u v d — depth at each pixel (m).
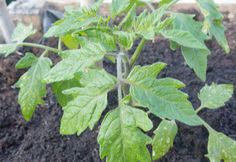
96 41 0.28
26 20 0.65
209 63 0.56
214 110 0.46
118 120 0.25
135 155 0.24
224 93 0.35
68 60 0.27
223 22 0.63
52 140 0.44
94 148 0.42
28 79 0.35
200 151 0.41
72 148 0.43
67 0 0.67
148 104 0.24
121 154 0.24
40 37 0.63
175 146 0.42
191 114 0.24
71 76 0.26
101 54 0.27
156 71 0.26
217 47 0.59
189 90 0.50
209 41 0.59
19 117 0.48
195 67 0.32
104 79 0.26
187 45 0.28
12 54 0.58
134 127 0.24
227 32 0.61
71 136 0.44
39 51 0.60
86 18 0.31
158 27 0.28
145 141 0.24
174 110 0.24
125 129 0.24
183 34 0.28
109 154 0.24
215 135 0.32
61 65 0.27
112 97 0.49
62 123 0.25
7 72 0.55
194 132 0.43
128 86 0.33
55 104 0.50
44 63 0.36
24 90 0.35
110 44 0.28
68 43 0.39
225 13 0.64
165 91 0.25
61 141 0.44
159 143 0.33
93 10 0.32
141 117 0.24
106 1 0.66
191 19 0.35
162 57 0.57
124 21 0.31
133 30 0.30
